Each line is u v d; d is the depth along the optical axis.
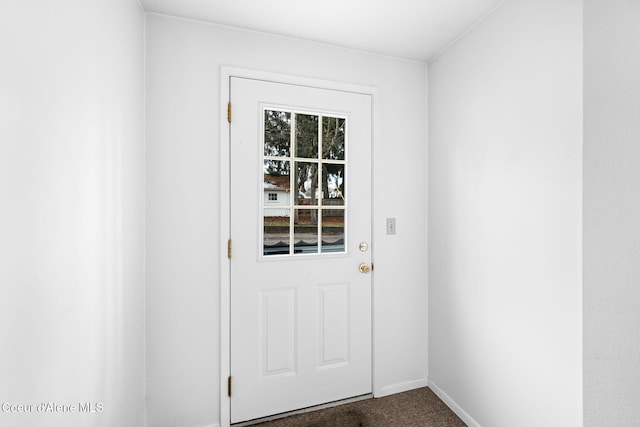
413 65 2.01
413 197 2.00
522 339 1.34
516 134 1.36
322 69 1.80
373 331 1.90
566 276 1.15
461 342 1.72
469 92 1.65
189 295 1.58
